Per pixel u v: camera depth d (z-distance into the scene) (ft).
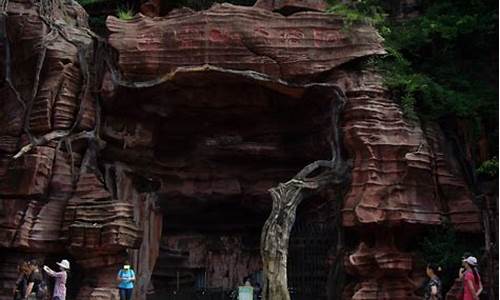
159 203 74.69
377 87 62.75
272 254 58.44
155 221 73.00
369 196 59.36
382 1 77.15
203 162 75.10
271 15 64.85
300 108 69.36
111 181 70.08
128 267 59.47
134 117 70.64
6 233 63.10
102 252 63.10
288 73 63.77
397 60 65.26
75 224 63.00
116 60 67.46
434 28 67.15
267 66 63.72
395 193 59.57
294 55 63.72
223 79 65.16
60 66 66.69
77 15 73.05
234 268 83.97
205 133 73.67
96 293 62.49
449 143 65.36
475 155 63.52
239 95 67.97
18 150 66.03
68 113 67.10
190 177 74.95
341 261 64.59
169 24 65.36
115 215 63.16
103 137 69.56
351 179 62.03
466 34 68.80
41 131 65.87
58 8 70.54
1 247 63.57
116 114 70.28
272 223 59.72
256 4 70.69
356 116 61.82
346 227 62.23
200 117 71.56
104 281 63.93
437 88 63.31
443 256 59.16
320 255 69.77
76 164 67.67
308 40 64.03
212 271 84.23
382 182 59.82
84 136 67.36
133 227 64.28
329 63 63.62
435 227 60.59
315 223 71.77
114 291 63.52
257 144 73.31
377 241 60.90
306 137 71.77
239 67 63.82
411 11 76.02
